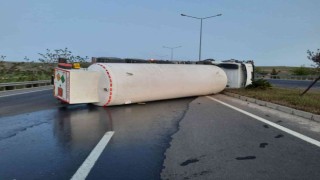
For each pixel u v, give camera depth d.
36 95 20.34
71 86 13.21
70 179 5.13
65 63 14.54
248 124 10.02
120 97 13.81
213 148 7.09
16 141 7.69
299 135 8.42
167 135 8.42
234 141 7.75
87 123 10.16
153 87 15.05
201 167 5.76
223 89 21.17
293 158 6.34
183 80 16.80
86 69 14.58
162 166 5.81
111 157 6.38
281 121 10.56
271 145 7.37
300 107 12.77
